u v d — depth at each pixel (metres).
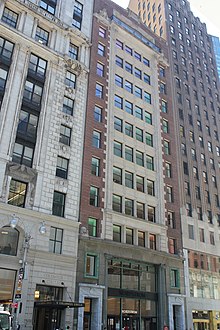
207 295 46.59
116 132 45.38
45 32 42.69
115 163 43.16
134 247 39.59
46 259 31.59
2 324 19.17
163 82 58.44
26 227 31.30
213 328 45.00
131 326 36.78
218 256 51.97
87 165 39.62
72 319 31.30
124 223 40.41
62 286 31.86
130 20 57.88
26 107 36.28
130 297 37.53
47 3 44.56
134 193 43.72
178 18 76.25
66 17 45.59
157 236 43.97
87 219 37.00
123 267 38.25
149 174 47.09
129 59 53.44
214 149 64.06
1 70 36.00
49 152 36.16
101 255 36.34
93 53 47.28
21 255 30.16
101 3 54.06
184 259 45.56
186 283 44.38
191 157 57.88
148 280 40.44
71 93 41.38
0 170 31.56
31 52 39.47
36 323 29.97
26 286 29.39
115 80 49.38
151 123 51.69
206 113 67.62
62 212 35.09
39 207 33.00
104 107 45.09
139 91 52.62
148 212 44.66
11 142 33.38
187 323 41.97
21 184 32.97
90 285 33.75
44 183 34.41
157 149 50.12
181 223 48.66
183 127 59.91
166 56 63.03
